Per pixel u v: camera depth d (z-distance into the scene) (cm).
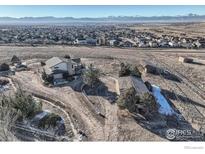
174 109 1897
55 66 2620
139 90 1984
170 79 2666
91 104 1931
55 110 1828
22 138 1194
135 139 1416
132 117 1697
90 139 1416
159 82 2539
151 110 1755
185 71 3031
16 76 2659
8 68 2900
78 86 2348
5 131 1078
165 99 2084
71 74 2652
